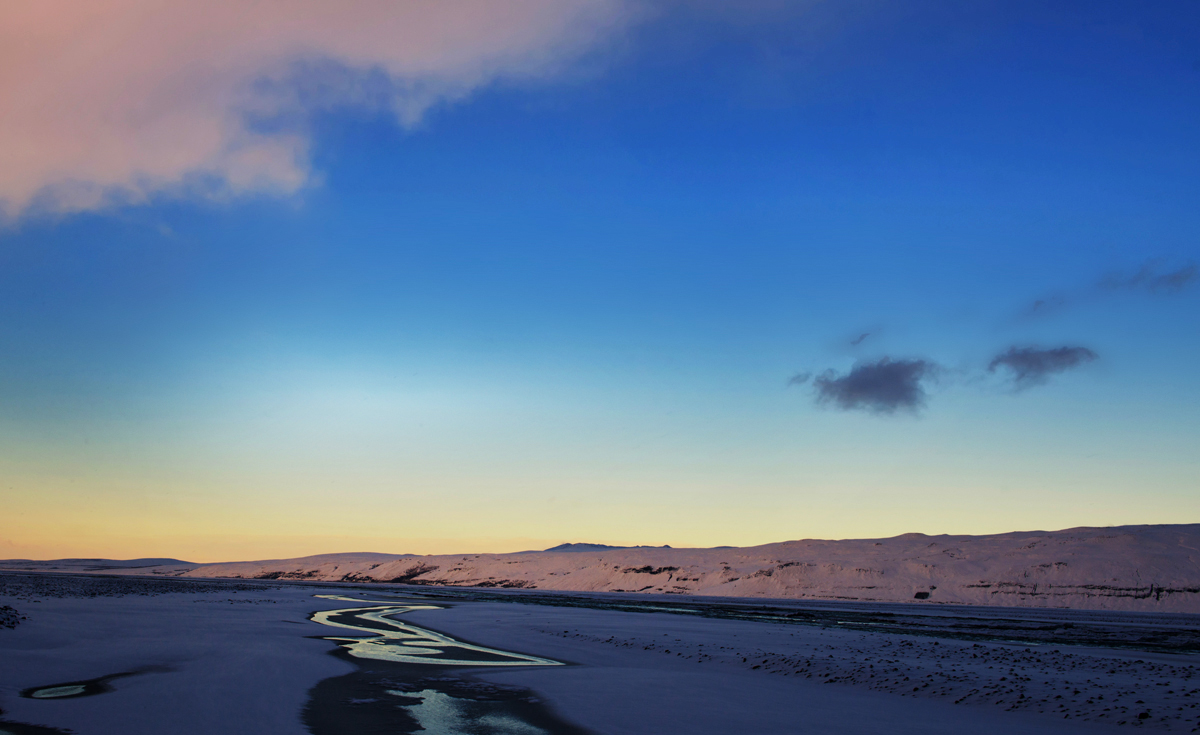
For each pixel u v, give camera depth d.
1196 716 21.28
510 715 21.47
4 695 22.30
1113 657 39.31
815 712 22.69
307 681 26.44
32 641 33.44
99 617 47.78
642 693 25.44
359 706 22.27
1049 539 152.75
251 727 19.03
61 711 20.19
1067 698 24.42
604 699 24.20
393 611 72.12
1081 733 20.00
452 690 25.56
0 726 18.47
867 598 143.12
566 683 27.39
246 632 43.69
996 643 47.44
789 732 19.77
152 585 126.62
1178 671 32.62
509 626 54.84
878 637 49.91
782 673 31.70
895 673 29.95
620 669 31.95
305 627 50.00
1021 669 32.19
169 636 38.94
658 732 19.58
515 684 27.08
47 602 60.31
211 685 24.55
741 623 63.38
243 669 28.17
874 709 23.39
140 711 20.41
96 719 19.34
